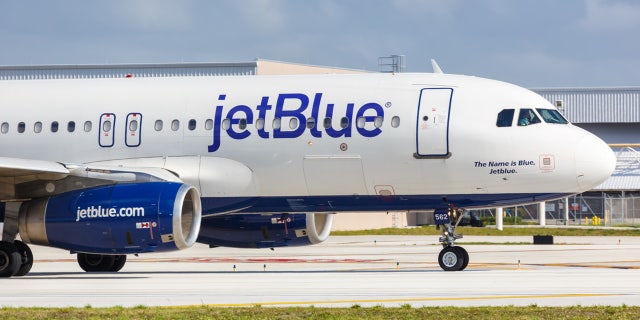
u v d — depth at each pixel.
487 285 64.75
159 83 86.44
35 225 77.00
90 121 85.56
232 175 82.00
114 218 75.25
